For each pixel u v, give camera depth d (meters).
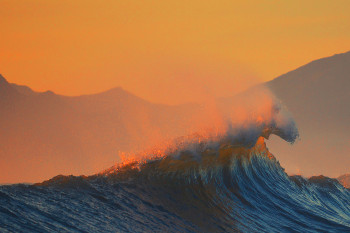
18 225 37.19
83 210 45.31
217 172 66.31
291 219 62.53
